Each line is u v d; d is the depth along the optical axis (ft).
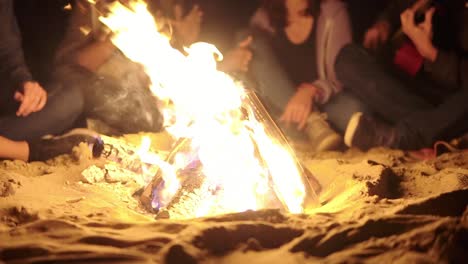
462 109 18.06
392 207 10.99
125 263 8.39
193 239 8.84
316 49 20.22
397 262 8.65
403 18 19.08
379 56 20.33
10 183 12.22
